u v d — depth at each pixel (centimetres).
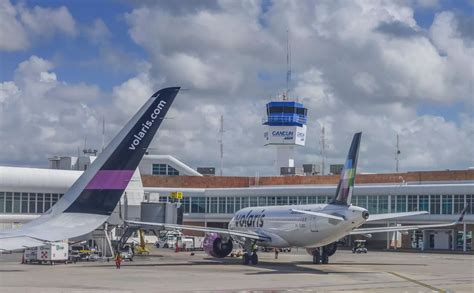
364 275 4391
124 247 6488
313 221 5019
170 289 3397
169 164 12019
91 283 3616
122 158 3269
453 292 3494
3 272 4322
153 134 3284
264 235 5481
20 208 7938
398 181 10344
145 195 7700
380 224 9238
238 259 6147
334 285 3722
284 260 6103
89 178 3250
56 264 5206
